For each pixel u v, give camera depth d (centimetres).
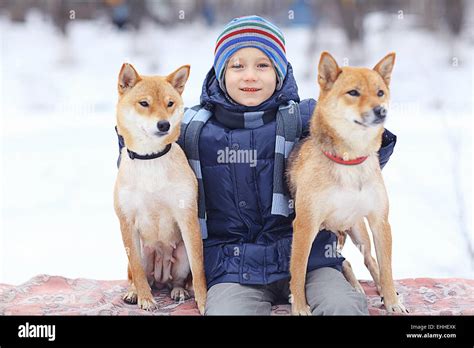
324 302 230
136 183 247
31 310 249
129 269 270
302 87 876
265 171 255
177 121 247
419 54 1080
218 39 265
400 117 737
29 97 916
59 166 594
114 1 1360
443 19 1212
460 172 518
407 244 382
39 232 418
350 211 240
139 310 250
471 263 346
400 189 491
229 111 258
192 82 868
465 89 859
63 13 1295
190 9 1478
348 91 230
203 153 258
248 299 240
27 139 706
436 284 286
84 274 344
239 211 258
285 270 250
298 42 1202
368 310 242
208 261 258
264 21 260
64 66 1084
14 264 358
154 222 254
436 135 646
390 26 1252
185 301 263
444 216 422
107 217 459
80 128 754
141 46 1209
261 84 255
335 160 235
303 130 262
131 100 242
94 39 1296
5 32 1373
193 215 249
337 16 1171
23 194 516
